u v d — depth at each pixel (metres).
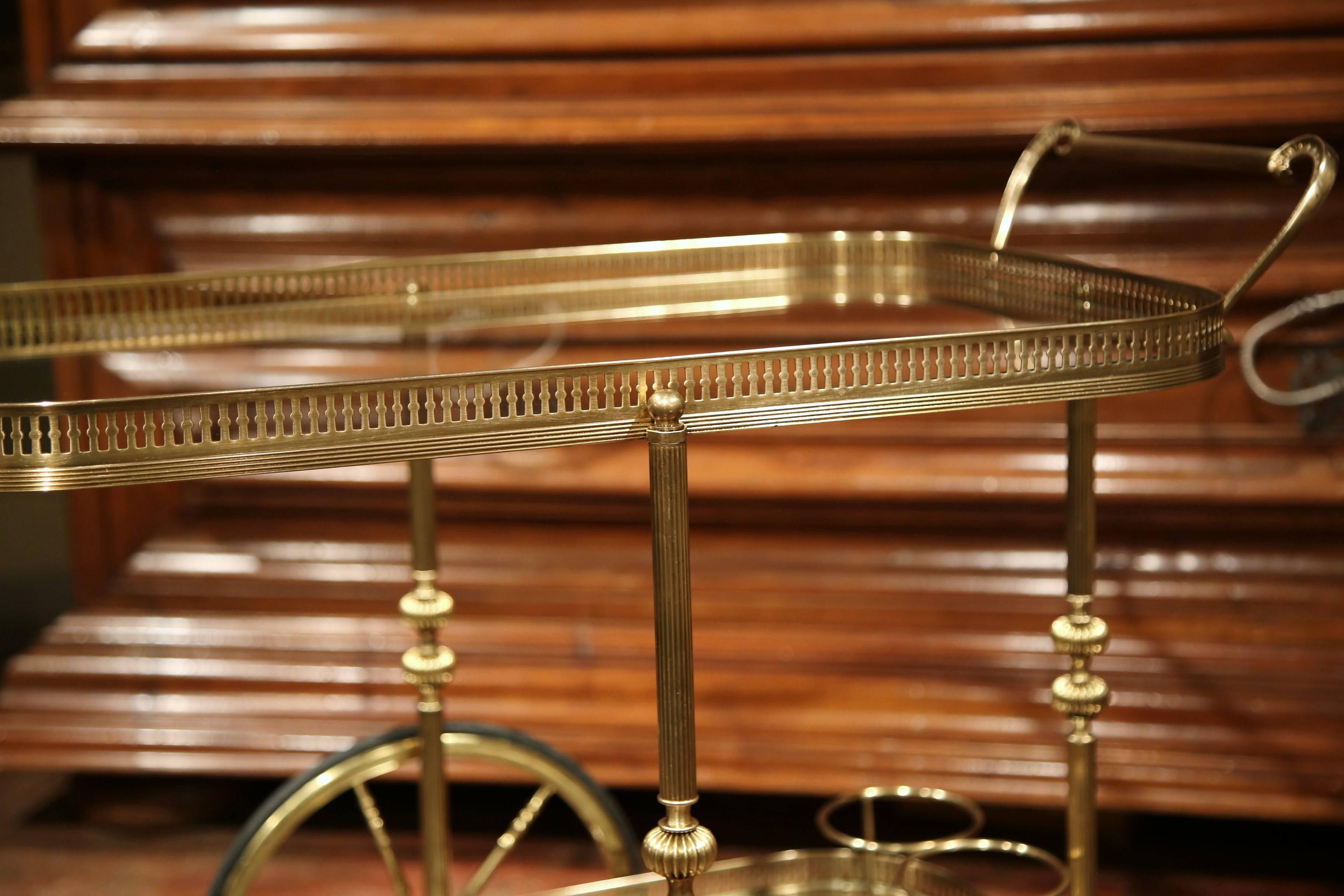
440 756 2.05
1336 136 2.28
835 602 2.38
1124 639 2.34
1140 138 2.24
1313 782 2.28
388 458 1.66
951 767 2.33
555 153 2.37
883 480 2.36
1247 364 2.29
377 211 2.43
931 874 2.02
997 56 2.31
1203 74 2.29
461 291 2.06
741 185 2.39
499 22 2.37
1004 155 2.34
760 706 2.37
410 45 2.37
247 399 1.63
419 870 2.38
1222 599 2.33
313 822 2.48
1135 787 2.30
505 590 2.41
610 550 2.42
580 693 2.39
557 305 2.08
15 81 2.44
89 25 2.40
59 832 2.45
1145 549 2.35
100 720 2.41
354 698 2.40
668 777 1.73
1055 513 2.35
